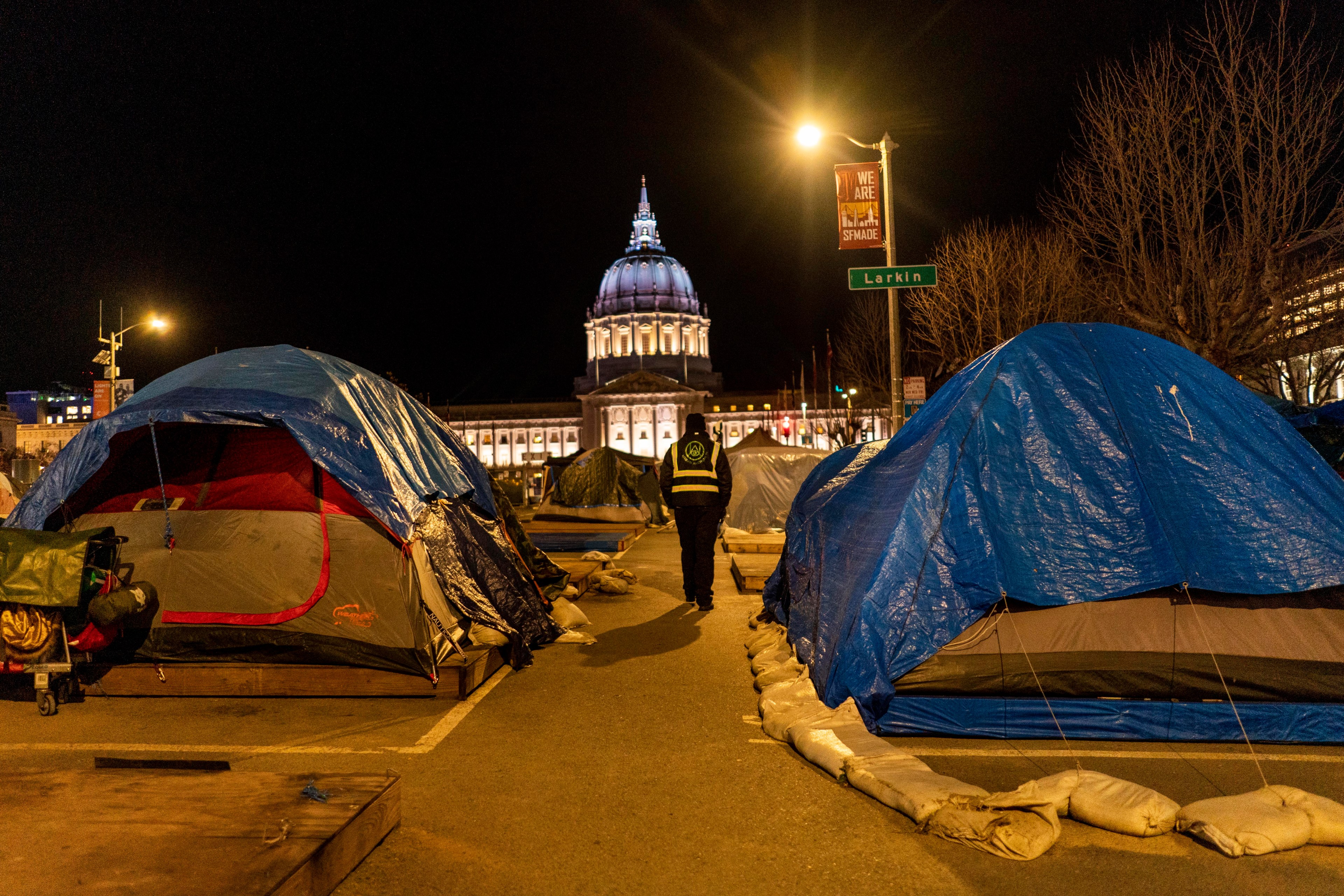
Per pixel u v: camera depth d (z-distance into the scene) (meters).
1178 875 3.06
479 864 3.16
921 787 3.65
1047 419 5.01
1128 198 15.62
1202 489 4.79
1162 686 4.60
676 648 7.11
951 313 22.36
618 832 3.46
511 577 6.86
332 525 5.69
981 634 4.68
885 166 14.31
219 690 5.54
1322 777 4.05
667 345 124.19
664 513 24.98
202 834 2.87
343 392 6.09
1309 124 13.60
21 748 4.50
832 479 7.53
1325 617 4.62
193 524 5.81
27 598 5.06
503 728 4.88
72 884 2.52
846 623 4.77
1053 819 3.37
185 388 5.90
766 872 3.11
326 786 3.33
